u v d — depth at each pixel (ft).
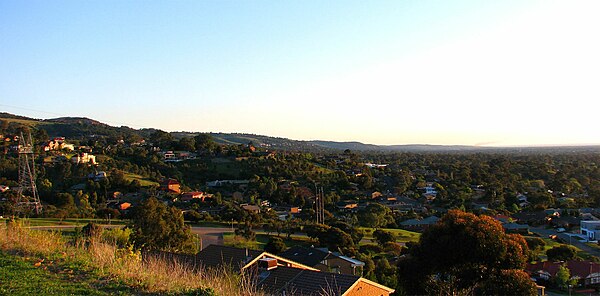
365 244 132.98
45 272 23.26
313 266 86.07
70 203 156.87
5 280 21.24
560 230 171.22
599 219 179.42
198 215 158.51
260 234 142.72
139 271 24.47
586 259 121.29
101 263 25.53
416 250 63.31
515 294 56.08
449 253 58.59
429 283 61.16
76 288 20.94
